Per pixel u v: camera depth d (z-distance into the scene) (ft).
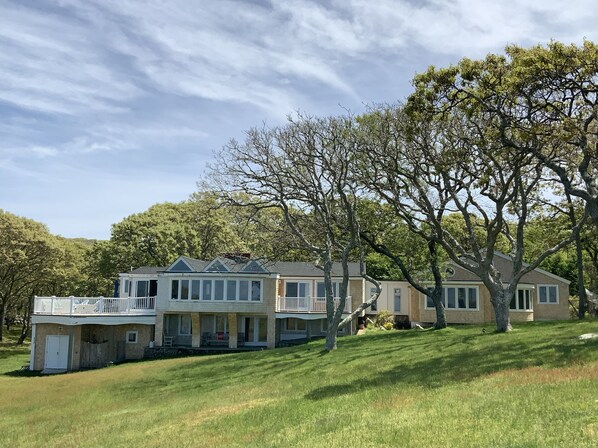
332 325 93.81
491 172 79.56
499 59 67.67
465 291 156.66
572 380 41.63
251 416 46.16
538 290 162.81
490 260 92.07
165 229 177.37
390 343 92.89
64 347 125.39
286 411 46.19
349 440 33.32
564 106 65.82
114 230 180.45
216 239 190.08
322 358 83.46
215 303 134.00
